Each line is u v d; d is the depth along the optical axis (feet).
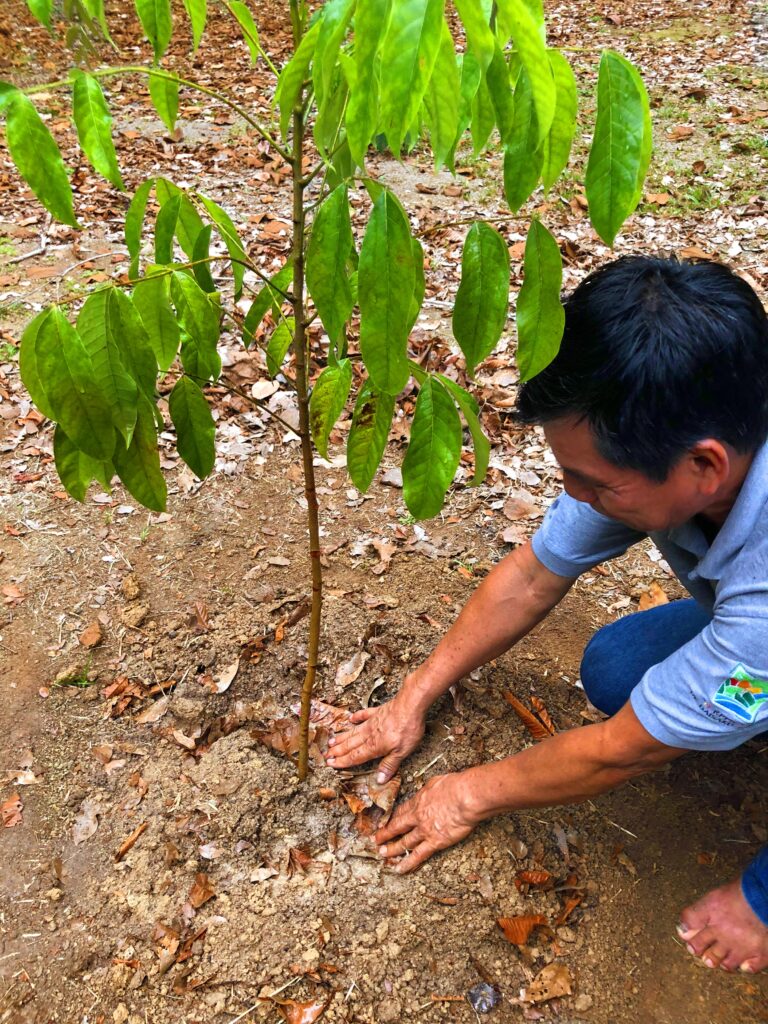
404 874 5.40
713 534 4.22
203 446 4.21
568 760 4.37
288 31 25.75
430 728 6.16
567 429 3.43
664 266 3.29
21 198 15.16
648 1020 4.86
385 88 2.16
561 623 7.29
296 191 3.52
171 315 3.58
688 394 3.11
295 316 3.95
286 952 5.05
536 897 5.32
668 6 26.99
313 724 6.23
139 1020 4.81
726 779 6.11
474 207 14.66
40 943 5.14
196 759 6.12
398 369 3.09
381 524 8.35
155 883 5.38
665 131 17.65
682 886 5.45
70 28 3.06
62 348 3.10
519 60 2.70
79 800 5.89
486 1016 4.86
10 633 7.05
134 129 18.39
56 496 8.55
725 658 3.62
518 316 3.10
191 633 6.99
